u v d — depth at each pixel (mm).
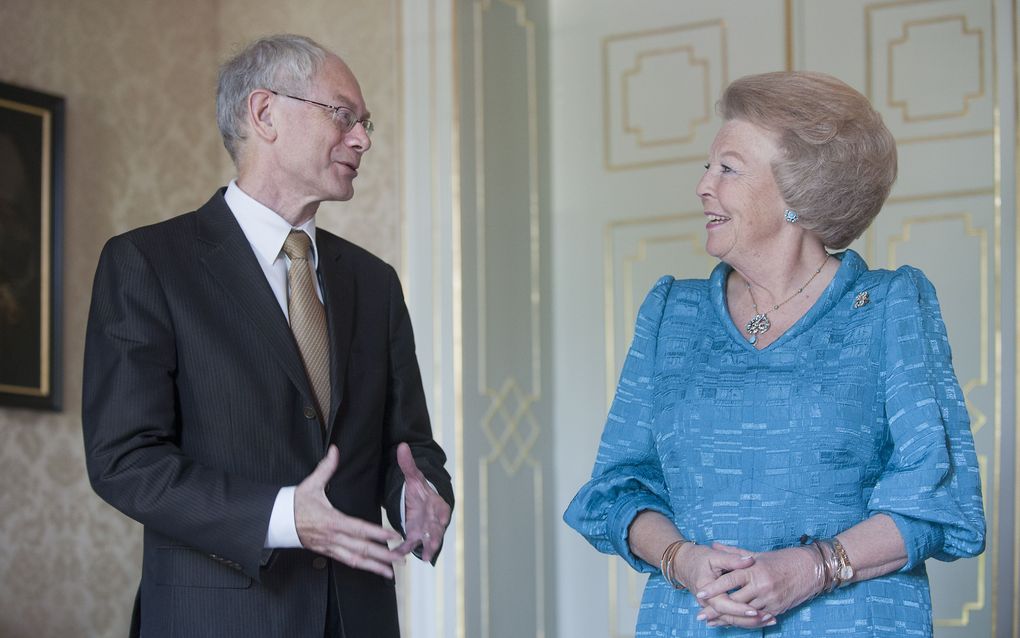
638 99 5961
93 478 2484
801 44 5625
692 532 2469
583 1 6078
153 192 5574
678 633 2430
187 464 2457
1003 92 5219
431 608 5367
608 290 5941
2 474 4832
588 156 6031
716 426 2469
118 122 5441
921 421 2357
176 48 5773
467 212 5543
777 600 2260
